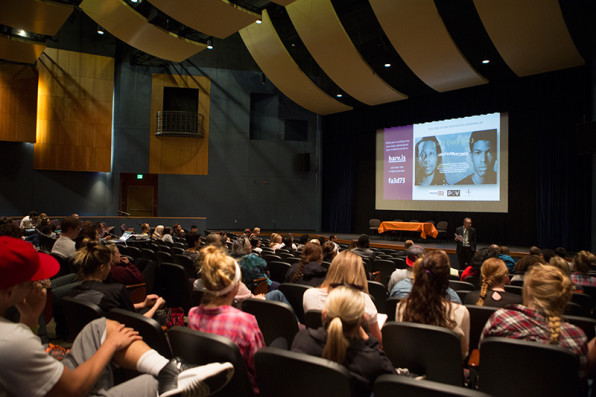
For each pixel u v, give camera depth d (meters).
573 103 11.90
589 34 10.09
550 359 1.81
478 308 2.73
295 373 1.61
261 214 17.70
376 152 16.80
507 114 13.36
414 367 2.24
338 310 1.72
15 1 10.01
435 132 14.98
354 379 1.64
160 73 17.02
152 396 1.48
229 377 1.55
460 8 10.66
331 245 5.66
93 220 13.49
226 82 17.58
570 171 11.94
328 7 11.16
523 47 10.76
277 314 2.72
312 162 18.31
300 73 14.38
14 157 15.48
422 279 2.38
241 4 10.00
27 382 1.21
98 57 16.44
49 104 15.81
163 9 10.15
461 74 12.65
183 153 17.17
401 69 14.23
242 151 17.64
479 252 4.99
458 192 14.34
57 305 3.41
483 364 1.97
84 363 1.39
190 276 5.16
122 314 2.15
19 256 1.28
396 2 10.23
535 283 2.07
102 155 16.38
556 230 12.10
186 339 1.85
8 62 15.02
